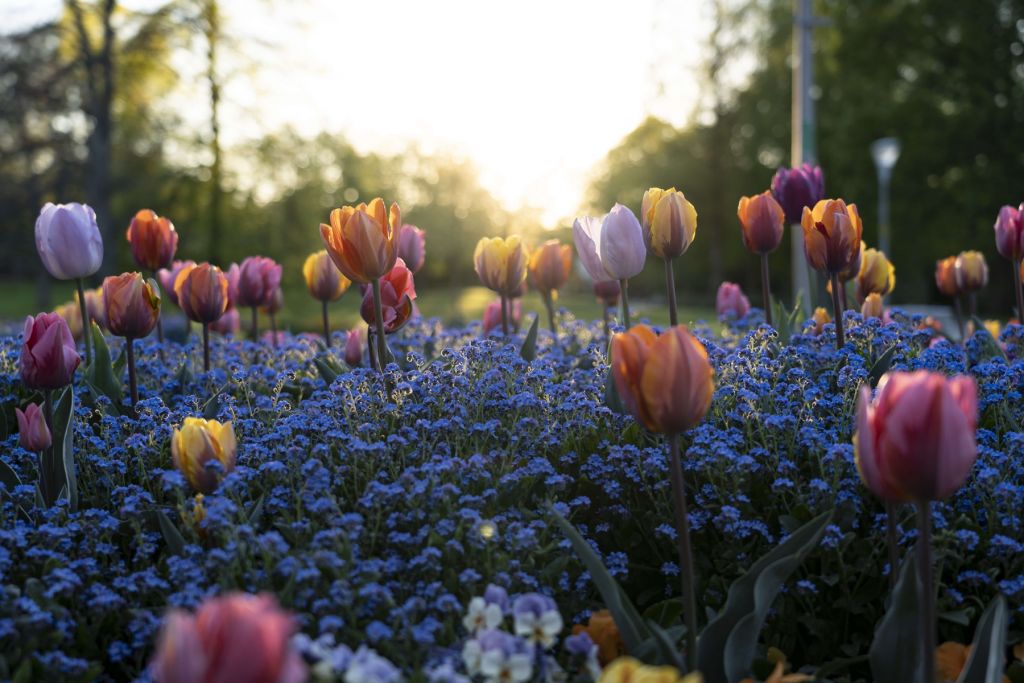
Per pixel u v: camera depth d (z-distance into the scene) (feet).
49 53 77.20
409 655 6.86
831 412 10.14
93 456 10.01
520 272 13.73
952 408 5.40
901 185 86.58
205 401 12.77
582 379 12.53
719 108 118.83
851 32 88.58
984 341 12.28
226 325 18.12
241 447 10.32
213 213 70.74
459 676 6.38
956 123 84.17
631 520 9.16
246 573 7.59
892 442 5.54
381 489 8.13
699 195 128.98
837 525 8.43
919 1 85.15
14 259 93.40
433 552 7.47
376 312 10.75
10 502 9.21
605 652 7.51
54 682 6.67
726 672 6.68
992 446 9.62
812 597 8.21
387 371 10.74
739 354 11.13
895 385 5.60
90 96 72.38
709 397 6.49
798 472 9.04
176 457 8.62
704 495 9.03
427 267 158.71
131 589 7.47
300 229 71.97
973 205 82.84
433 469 8.54
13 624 6.85
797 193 12.99
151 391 13.14
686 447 9.73
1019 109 83.61
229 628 4.01
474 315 111.96
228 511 7.72
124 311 11.24
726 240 127.65
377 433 10.12
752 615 6.77
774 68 106.42
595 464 9.20
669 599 8.24
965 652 7.57
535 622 6.88
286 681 4.19
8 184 83.61
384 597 7.02
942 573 8.43
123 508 8.28
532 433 9.87
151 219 13.85
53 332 9.18
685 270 149.07
